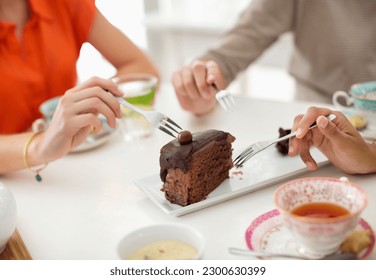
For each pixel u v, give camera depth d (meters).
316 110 1.10
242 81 3.16
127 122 1.53
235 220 1.01
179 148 1.05
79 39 1.88
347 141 1.07
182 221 1.02
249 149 1.13
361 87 1.41
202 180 1.07
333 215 0.84
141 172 1.26
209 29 2.91
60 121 1.22
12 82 1.69
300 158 1.22
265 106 1.62
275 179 1.13
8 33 1.69
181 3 3.26
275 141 1.13
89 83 1.26
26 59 1.74
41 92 1.76
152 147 1.41
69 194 1.19
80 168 1.32
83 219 1.07
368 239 0.83
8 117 1.72
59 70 1.79
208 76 1.46
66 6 1.82
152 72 1.89
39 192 1.21
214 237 0.95
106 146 1.45
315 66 1.99
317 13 1.91
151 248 0.85
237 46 1.89
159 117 1.21
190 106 1.55
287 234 0.90
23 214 1.12
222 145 1.12
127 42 1.92
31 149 1.28
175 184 1.06
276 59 3.22
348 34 1.87
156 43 3.38
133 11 3.45
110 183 1.22
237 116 1.56
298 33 2.00
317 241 0.78
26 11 1.77
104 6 3.43
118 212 1.08
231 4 3.07
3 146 1.32
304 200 0.87
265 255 0.83
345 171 1.14
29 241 1.00
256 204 1.06
